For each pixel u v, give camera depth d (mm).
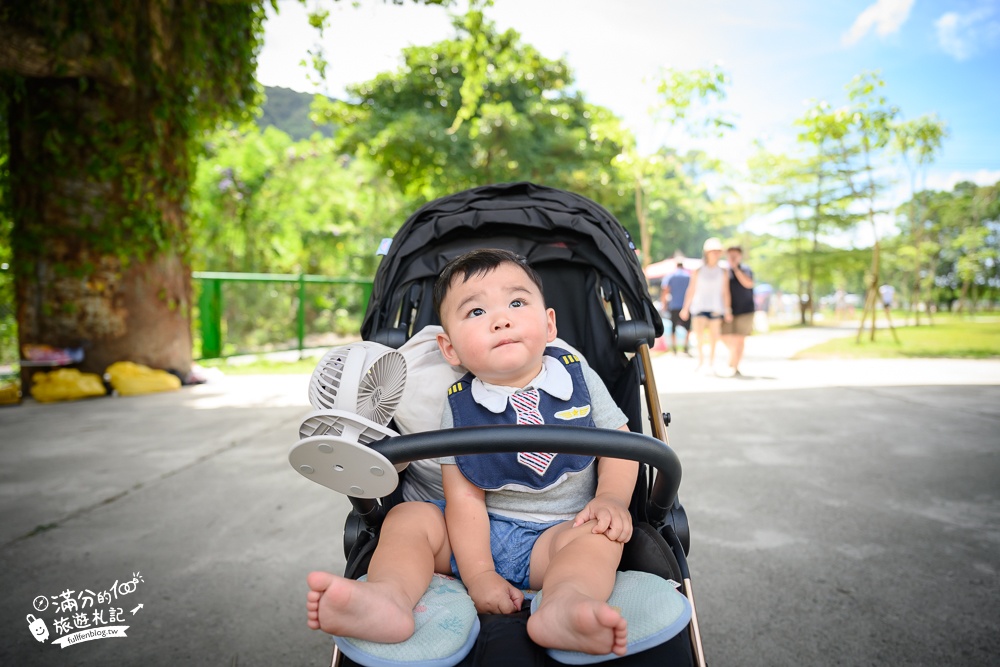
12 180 7727
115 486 4145
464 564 1597
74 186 7648
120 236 7844
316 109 19203
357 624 1269
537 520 1710
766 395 7066
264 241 20266
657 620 1309
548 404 1747
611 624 1167
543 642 1284
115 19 7434
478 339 1691
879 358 10977
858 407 6281
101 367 7875
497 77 17156
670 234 36250
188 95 8359
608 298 2365
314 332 17844
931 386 7500
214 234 18781
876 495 3689
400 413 1907
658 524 1762
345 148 19266
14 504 3801
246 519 3549
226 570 2926
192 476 4352
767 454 4594
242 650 2307
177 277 8562
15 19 6898
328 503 3807
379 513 1785
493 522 1715
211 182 18750
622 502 1619
